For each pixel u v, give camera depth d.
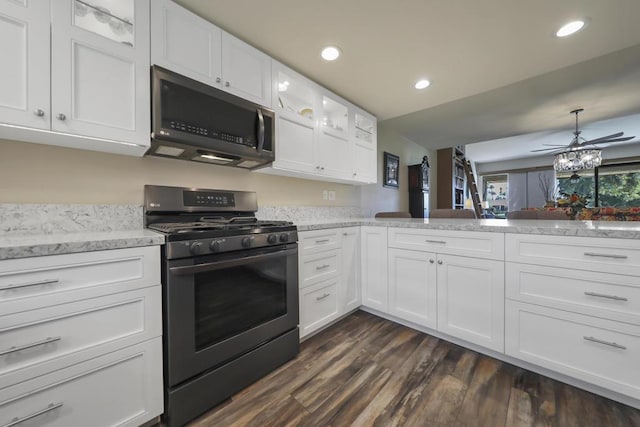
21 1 1.02
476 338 1.70
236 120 1.66
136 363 1.10
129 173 1.58
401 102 2.80
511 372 1.54
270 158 1.84
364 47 1.90
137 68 1.30
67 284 0.94
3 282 0.83
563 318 1.39
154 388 1.14
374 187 3.89
